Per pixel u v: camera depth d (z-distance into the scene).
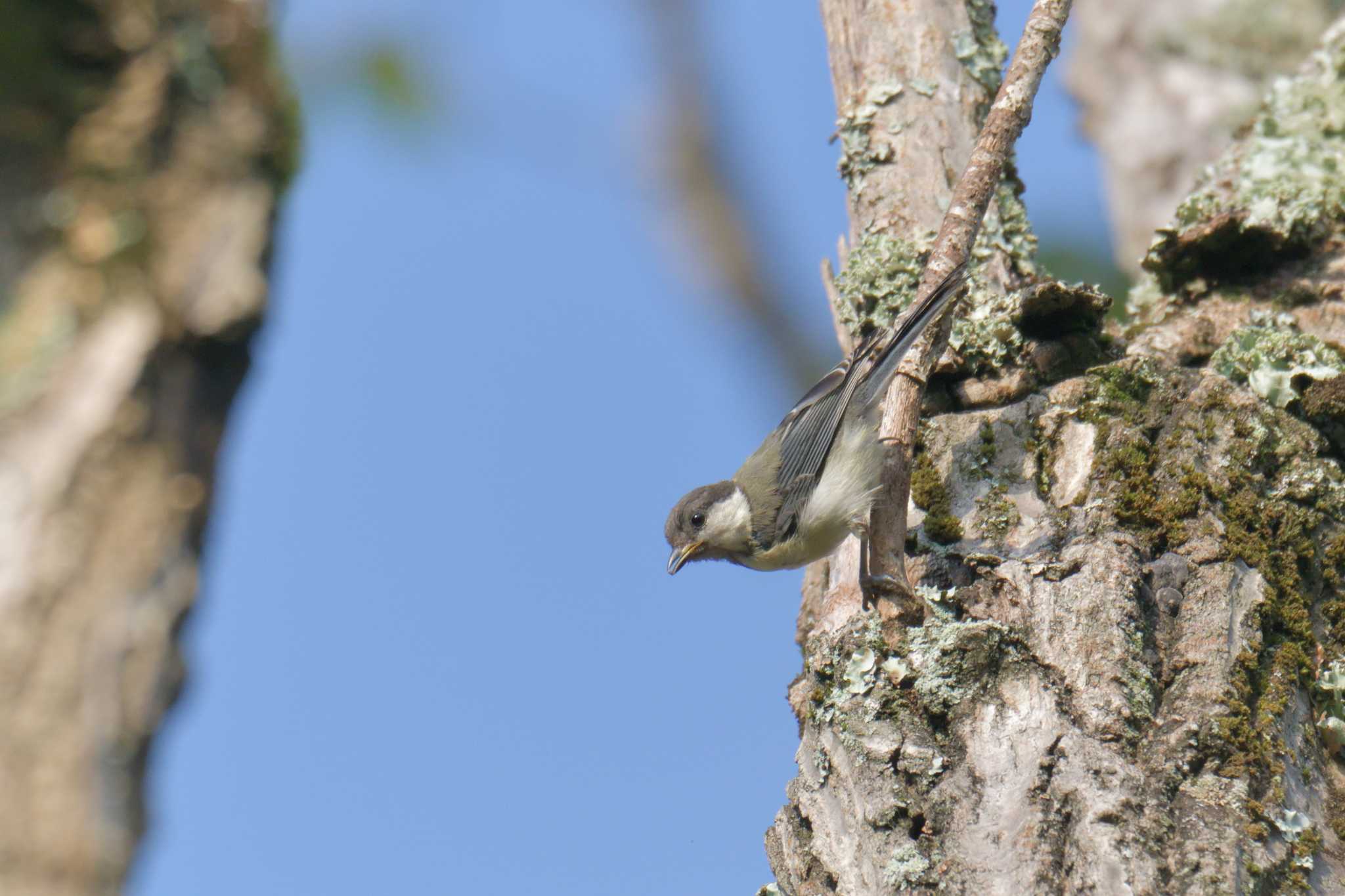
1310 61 10.77
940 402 8.90
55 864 2.70
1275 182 9.98
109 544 2.87
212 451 3.04
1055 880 6.02
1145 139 12.95
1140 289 10.39
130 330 2.94
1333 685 7.16
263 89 3.12
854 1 10.87
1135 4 13.36
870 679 7.00
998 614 7.24
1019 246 10.05
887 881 6.28
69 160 2.97
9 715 2.73
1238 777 6.50
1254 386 8.40
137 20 3.00
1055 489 8.12
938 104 10.30
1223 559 7.43
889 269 9.87
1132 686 6.77
